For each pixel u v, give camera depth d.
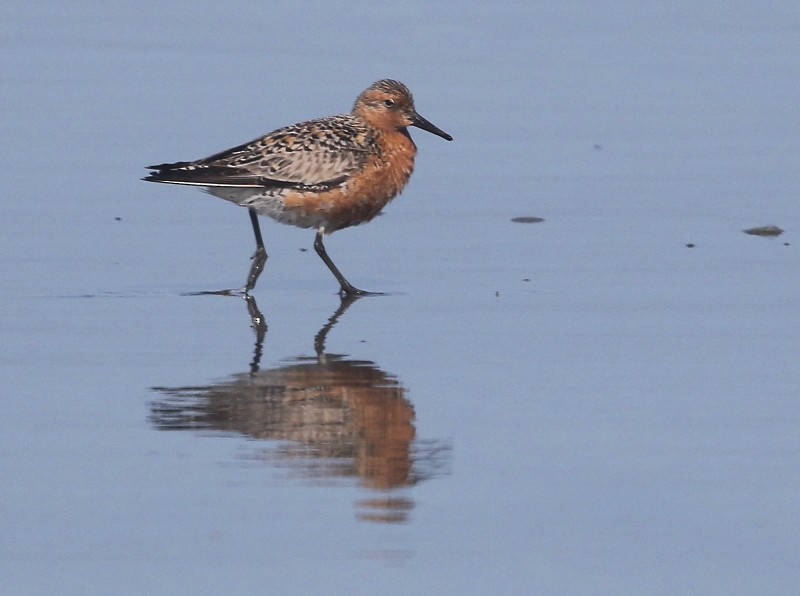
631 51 25.67
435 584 8.89
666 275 15.80
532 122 22.02
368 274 16.16
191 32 26.50
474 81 23.78
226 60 24.58
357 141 15.90
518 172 19.94
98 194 18.70
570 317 14.35
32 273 15.84
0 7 28.14
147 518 9.71
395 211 18.47
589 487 10.23
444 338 13.73
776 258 16.39
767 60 25.16
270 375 12.61
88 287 15.44
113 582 8.88
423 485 10.27
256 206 15.66
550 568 9.09
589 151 20.81
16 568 9.02
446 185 19.42
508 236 17.41
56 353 13.22
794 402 11.90
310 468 10.59
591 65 24.84
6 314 14.45
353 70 23.89
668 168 20.06
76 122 21.39
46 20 27.25
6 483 10.23
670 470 10.52
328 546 9.34
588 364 12.90
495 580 8.93
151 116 21.58
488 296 15.16
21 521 9.64
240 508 9.88
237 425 11.38
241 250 17.05
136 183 19.12
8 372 12.66
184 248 17.00
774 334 13.72
